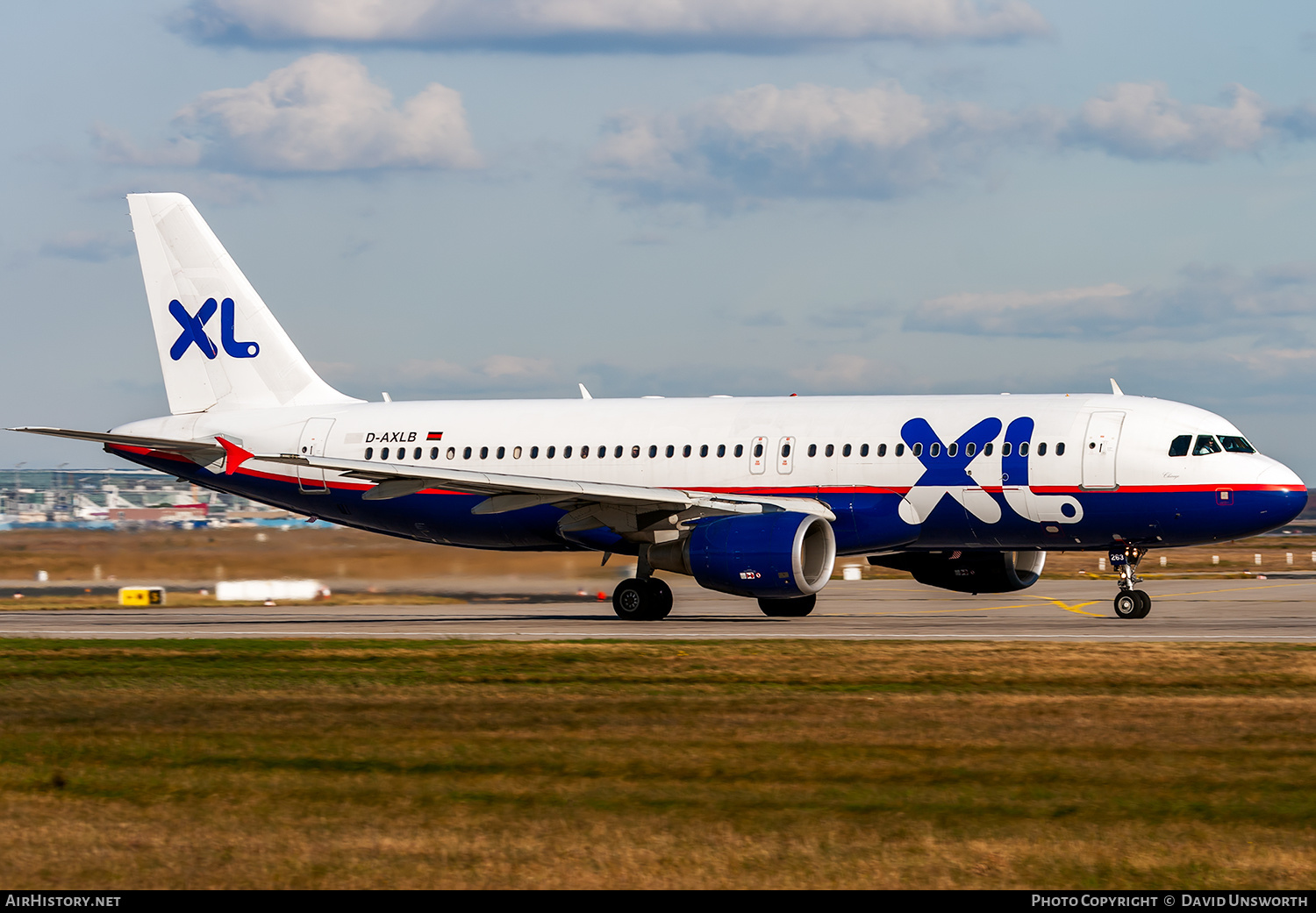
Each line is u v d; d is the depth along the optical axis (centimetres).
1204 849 4184
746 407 12662
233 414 14138
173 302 14300
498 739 5941
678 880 3934
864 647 8994
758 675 7812
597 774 5219
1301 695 6912
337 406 13988
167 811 4734
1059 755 5488
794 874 3975
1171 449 11131
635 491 11669
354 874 4012
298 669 8244
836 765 5347
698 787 4997
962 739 5831
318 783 5116
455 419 13462
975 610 13325
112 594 17525
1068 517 11375
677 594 16275
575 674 7975
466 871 4025
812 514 11338
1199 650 8638
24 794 5016
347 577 18338
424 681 7725
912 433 11794
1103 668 7881
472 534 13288
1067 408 11575
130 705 6969
